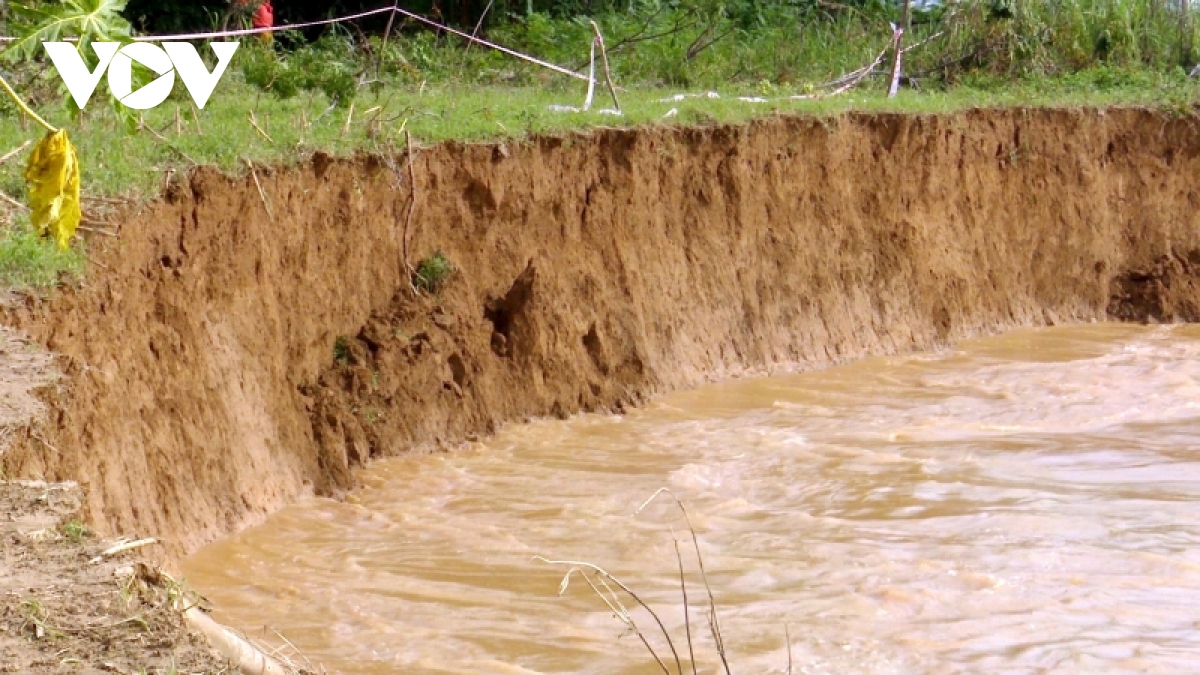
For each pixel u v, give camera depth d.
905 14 23.98
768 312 16.91
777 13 24.27
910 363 17.38
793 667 8.73
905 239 18.36
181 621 5.31
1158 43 24.52
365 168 13.12
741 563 10.45
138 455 9.81
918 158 18.67
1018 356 17.88
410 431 13.08
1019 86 22.08
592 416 14.55
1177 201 21.14
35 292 8.91
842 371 16.86
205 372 10.83
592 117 15.67
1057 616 9.62
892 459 13.12
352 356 12.84
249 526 10.94
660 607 9.66
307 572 10.23
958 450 13.55
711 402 15.23
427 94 17.22
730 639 9.16
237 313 11.45
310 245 12.47
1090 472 12.91
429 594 9.88
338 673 8.55
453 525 11.28
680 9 23.20
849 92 20.53
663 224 16.12
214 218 11.20
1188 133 21.25
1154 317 20.41
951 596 9.92
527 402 14.18
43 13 5.16
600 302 15.10
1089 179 20.53
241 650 5.46
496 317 14.34
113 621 5.23
